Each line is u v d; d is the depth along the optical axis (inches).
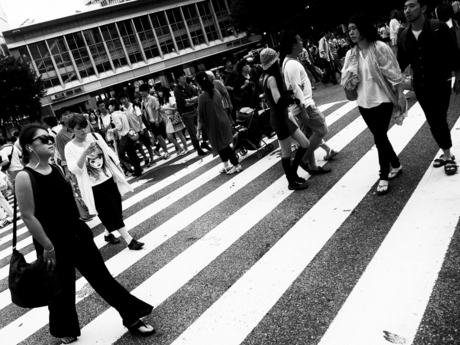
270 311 115.9
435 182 163.2
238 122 295.4
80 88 1771.7
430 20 151.9
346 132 286.5
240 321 115.3
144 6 1861.5
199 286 141.3
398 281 112.4
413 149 209.5
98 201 185.9
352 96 170.2
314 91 543.8
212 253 164.9
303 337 101.9
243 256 154.3
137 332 122.7
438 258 116.9
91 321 138.0
